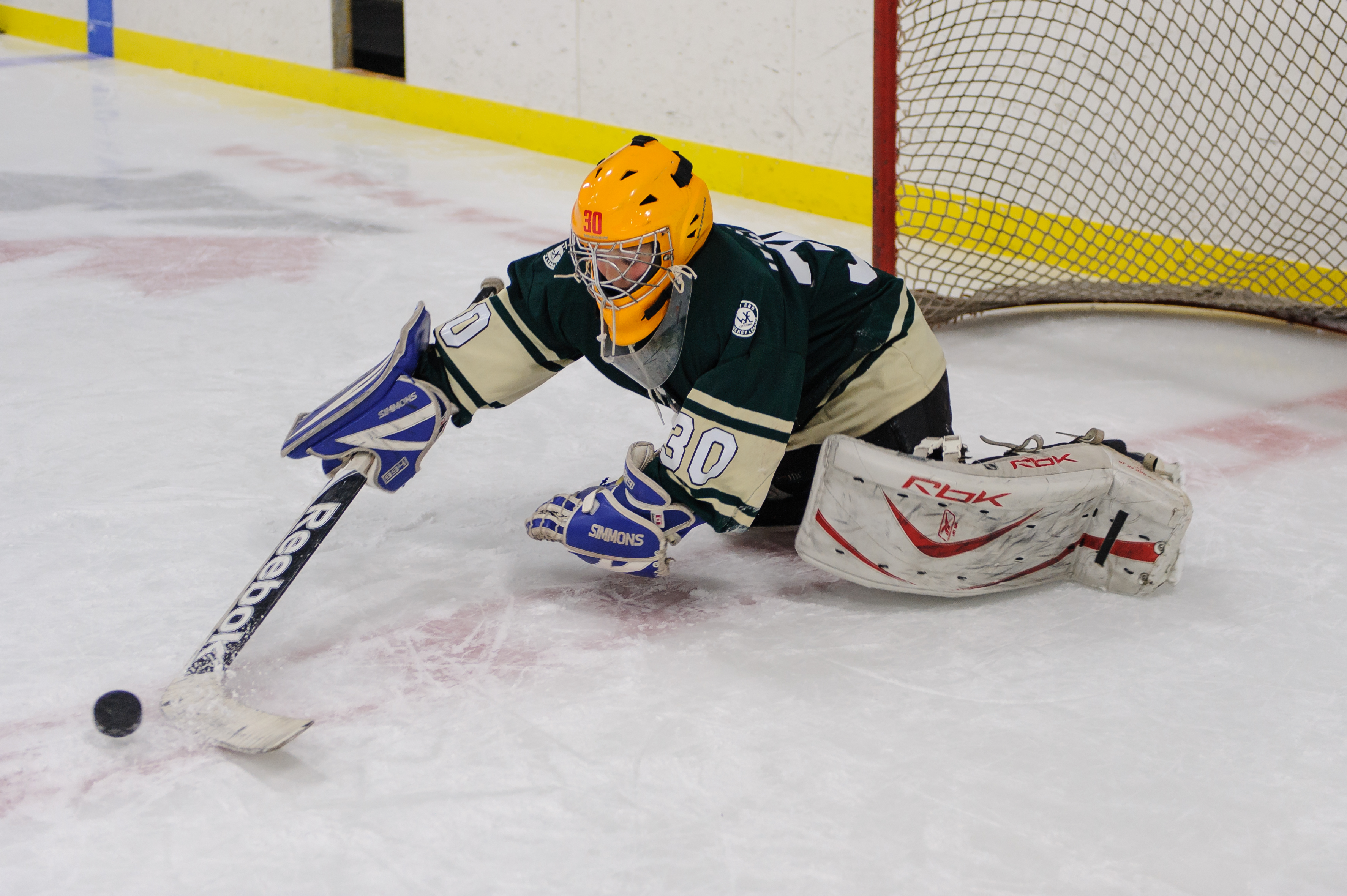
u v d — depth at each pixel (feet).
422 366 14.29
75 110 48.91
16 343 23.11
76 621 13.47
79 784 10.81
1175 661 13.01
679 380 13.25
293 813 10.48
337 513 13.10
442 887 9.65
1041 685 12.54
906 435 14.20
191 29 57.36
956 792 10.85
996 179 30.37
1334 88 25.07
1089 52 28.19
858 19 33.17
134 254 29.89
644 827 10.35
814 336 13.51
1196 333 25.50
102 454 18.10
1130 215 28.73
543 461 18.31
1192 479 17.85
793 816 10.51
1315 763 11.34
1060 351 24.31
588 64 41.14
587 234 11.86
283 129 46.80
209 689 11.60
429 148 44.01
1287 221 26.45
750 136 37.01
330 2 50.55
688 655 13.02
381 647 13.09
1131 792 10.89
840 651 13.14
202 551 15.16
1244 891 9.72
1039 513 13.56
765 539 15.99
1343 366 23.29
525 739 11.51
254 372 21.93
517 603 14.11
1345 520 16.46
